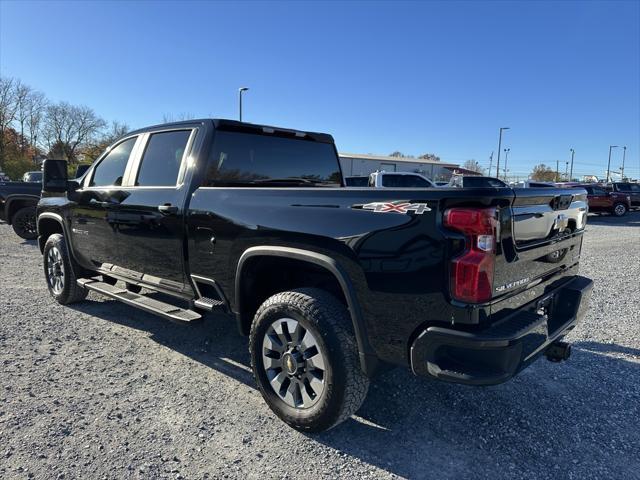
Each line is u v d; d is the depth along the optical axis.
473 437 2.91
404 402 3.33
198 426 2.95
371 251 2.54
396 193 2.48
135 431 2.86
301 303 2.81
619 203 25.05
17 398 3.21
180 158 3.91
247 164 4.07
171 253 3.82
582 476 2.56
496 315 2.42
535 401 3.38
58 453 2.61
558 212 3.01
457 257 2.27
